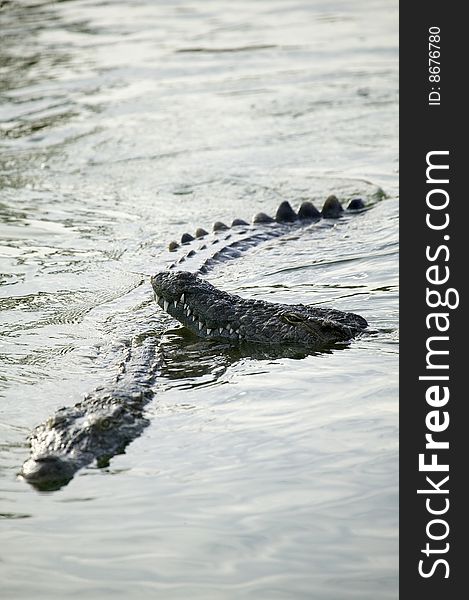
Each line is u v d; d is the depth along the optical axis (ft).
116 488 61.00
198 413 72.02
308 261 109.19
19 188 141.18
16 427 70.74
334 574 51.39
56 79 195.72
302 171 146.00
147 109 176.86
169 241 119.65
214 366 82.33
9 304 99.19
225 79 193.77
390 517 56.59
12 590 50.85
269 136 161.79
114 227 125.08
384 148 154.40
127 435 67.72
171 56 210.38
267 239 118.01
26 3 260.62
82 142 160.56
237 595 49.70
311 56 207.62
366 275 103.14
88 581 51.42
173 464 63.87
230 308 89.97
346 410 71.36
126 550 54.08
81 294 101.96
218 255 110.32
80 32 231.50
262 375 79.56
